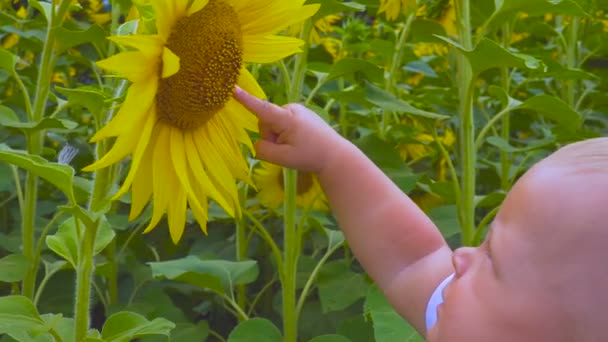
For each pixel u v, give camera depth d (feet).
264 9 2.28
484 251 1.73
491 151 4.83
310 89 4.58
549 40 5.92
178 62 1.96
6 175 3.46
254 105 2.27
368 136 3.32
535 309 1.57
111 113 2.28
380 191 2.33
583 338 1.53
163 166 2.16
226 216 3.64
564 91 4.78
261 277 4.53
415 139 3.99
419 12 4.05
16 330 2.39
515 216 1.63
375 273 2.33
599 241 1.51
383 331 2.56
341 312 3.72
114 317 2.38
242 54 2.31
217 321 4.45
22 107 4.31
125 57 1.97
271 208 3.95
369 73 3.25
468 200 3.16
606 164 1.56
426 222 2.31
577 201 1.54
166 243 4.55
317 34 4.54
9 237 3.84
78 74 6.02
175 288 4.31
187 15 2.12
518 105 3.22
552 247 1.55
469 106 3.10
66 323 2.54
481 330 1.63
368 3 3.85
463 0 3.24
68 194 2.27
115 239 3.84
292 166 2.35
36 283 4.07
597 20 5.35
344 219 2.36
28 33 4.17
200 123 2.20
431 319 2.10
